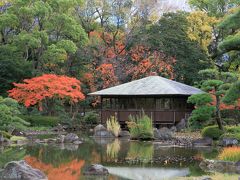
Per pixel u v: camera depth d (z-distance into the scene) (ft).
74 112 176.86
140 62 177.06
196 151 98.32
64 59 167.94
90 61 180.14
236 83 85.10
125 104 154.92
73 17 185.78
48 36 171.42
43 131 147.33
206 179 61.98
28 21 169.48
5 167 65.67
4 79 161.27
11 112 113.60
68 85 152.05
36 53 172.14
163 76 175.42
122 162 82.23
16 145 109.09
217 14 191.21
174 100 151.53
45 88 152.87
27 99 150.51
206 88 112.47
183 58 176.76
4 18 162.40
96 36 189.88
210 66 173.99
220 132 115.55
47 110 167.32
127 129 152.15
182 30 180.75
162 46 176.55
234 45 85.20
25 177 64.44
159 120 150.51
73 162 82.28
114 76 176.24
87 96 177.47
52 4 168.04
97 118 168.55
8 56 162.81
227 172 70.64
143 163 81.20
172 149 102.83
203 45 183.93
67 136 118.21
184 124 142.82
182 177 66.59
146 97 152.56
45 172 71.72
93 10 203.51
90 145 111.65
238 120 146.30
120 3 195.83
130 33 188.96
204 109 117.08
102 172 70.13
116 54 185.78
